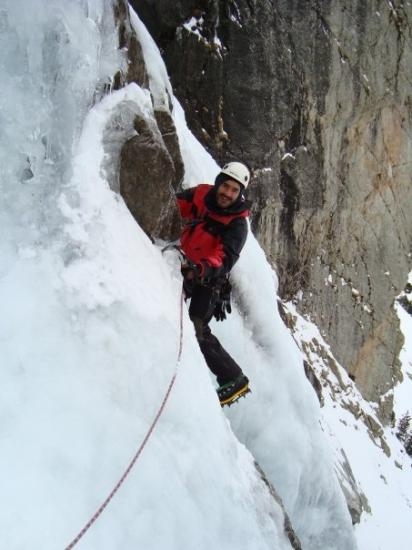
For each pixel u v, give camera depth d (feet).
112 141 7.31
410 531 25.02
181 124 13.39
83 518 4.34
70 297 5.63
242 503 6.69
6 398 4.58
